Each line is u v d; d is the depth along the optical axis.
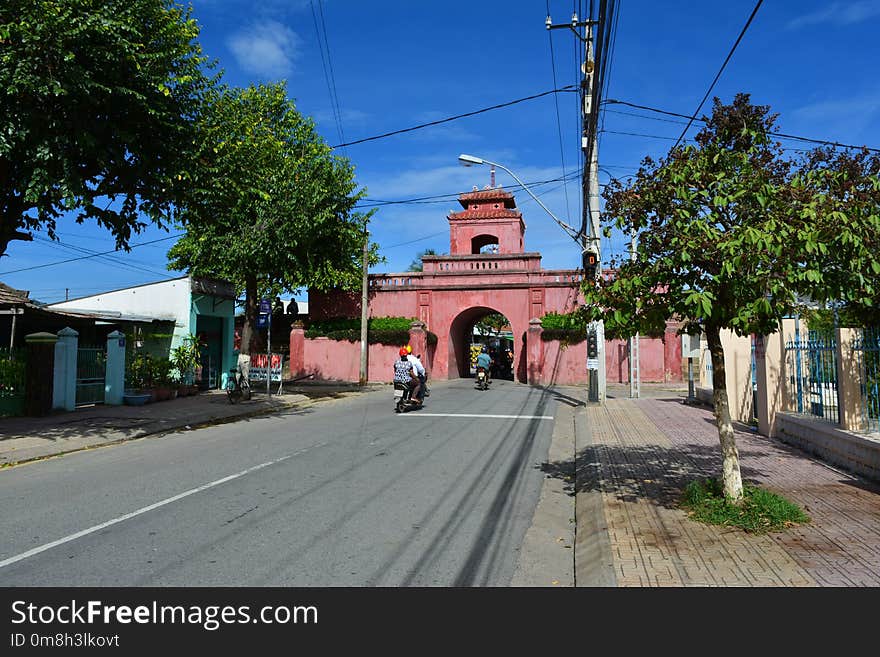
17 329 18.69
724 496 5.91
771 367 10.57
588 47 14.47
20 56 8.52
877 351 7.44
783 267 4.81
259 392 21.25
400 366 15.59
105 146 9.74
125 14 9.52
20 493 7.04
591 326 17.28
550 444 10.95
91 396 15.77
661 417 13.94
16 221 10.75
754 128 5.88
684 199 5.34
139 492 7.02
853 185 5.10
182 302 20.53
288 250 19.19
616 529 5.47
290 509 6.29
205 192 11.66
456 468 8.54
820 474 7.48
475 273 29.41
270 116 23.17
